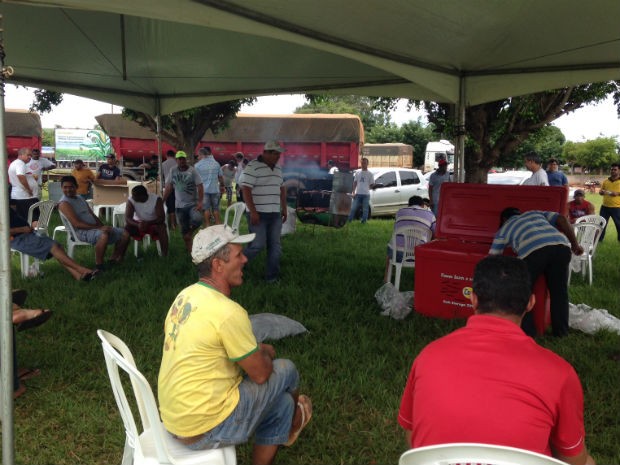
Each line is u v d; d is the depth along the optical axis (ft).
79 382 12.42
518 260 6.29
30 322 11.51
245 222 39.24
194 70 25.46
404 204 50.06
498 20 14.05
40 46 21.75
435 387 5.48
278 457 9.73
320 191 36.68
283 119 69.36
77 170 40.63
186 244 26.94
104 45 21.95
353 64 23.68
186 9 11.49
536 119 33.12
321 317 17.02
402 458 5.18
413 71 18.60
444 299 15.90
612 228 43.57
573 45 16.40
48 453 9.78
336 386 12.09
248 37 20.95
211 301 7.49
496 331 5.73
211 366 7.34
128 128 70.90
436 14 13.53
